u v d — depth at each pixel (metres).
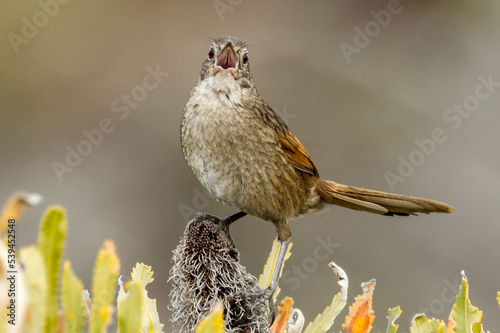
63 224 2.87
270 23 13.62
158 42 13.30
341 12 13.77
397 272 11.81
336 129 12.90
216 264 4.74
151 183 12.38
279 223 8.05
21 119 12.57
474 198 12.30
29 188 12.02
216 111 7.54
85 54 13.10
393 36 13.56
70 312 2.97
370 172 12.55
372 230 12.21
